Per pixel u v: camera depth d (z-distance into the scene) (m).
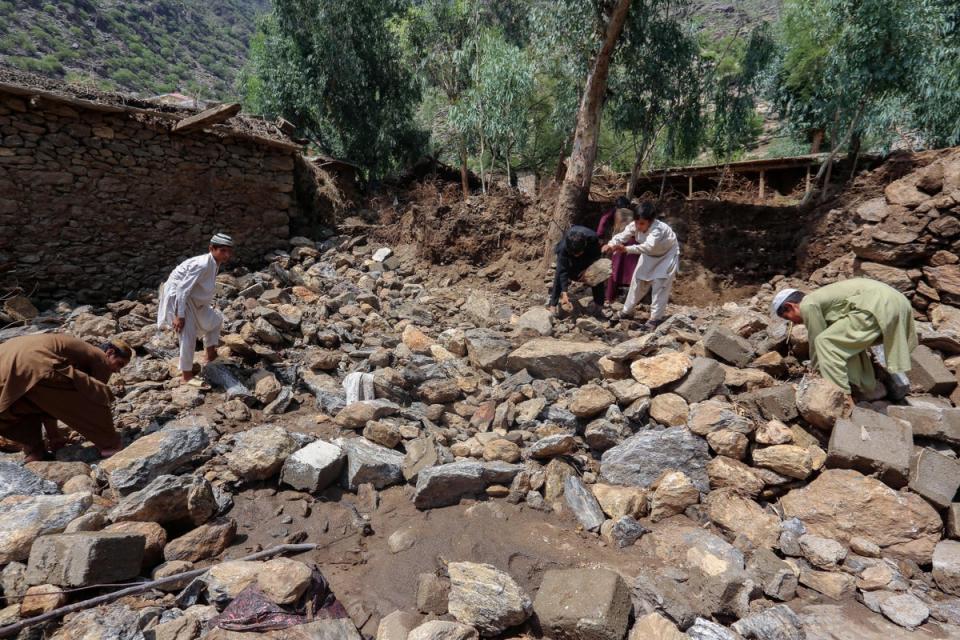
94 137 7.52
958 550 3.02
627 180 13.62
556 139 14.63
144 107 8.17
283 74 14.46
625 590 2.72
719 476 3.73
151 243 8.21
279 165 9.74
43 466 3.58
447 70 13.29
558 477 3.88
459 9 12.91
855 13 8.01
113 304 7.12
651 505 3.68
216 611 2.64
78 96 7.43
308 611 2.65
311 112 15.09
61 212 7.31
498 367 5.53
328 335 6.07
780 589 2.88
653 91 9.86
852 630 2.62
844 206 7.90
